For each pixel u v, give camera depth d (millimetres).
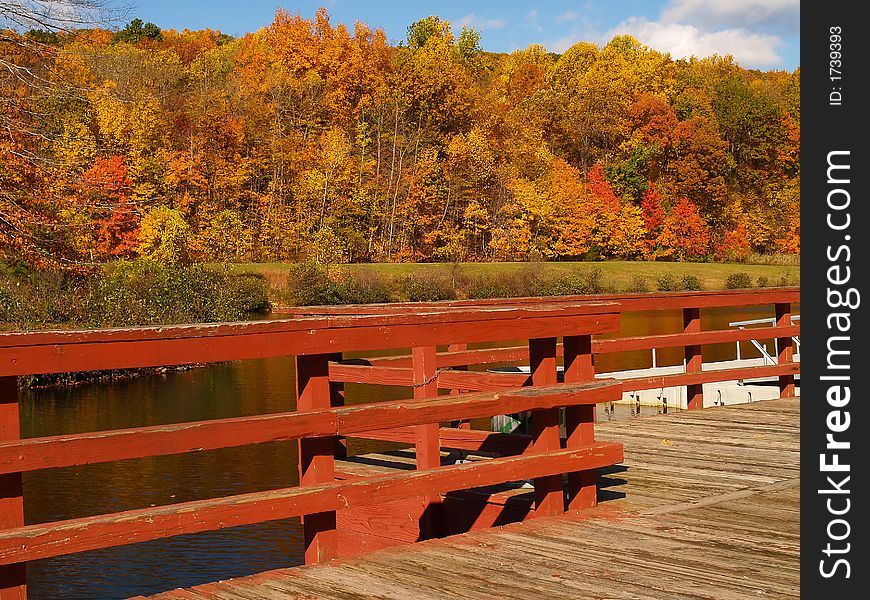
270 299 37406
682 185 67125
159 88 56156
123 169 40969
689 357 8109
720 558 3658
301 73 64375
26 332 2828
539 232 58438
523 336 4234
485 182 58156
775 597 3162
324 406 3639
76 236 22031
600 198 59406
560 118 68812
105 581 6688
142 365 3059
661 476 5336
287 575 3451
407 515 5023
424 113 61531
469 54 84688
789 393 8961
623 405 10508
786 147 74438
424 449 4648
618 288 48406
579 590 3242
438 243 57156
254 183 54344
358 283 39906
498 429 6594
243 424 3262
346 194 54031
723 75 90250
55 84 20062
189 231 43812
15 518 2807
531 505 4555
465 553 3750
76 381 16812
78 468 10273
